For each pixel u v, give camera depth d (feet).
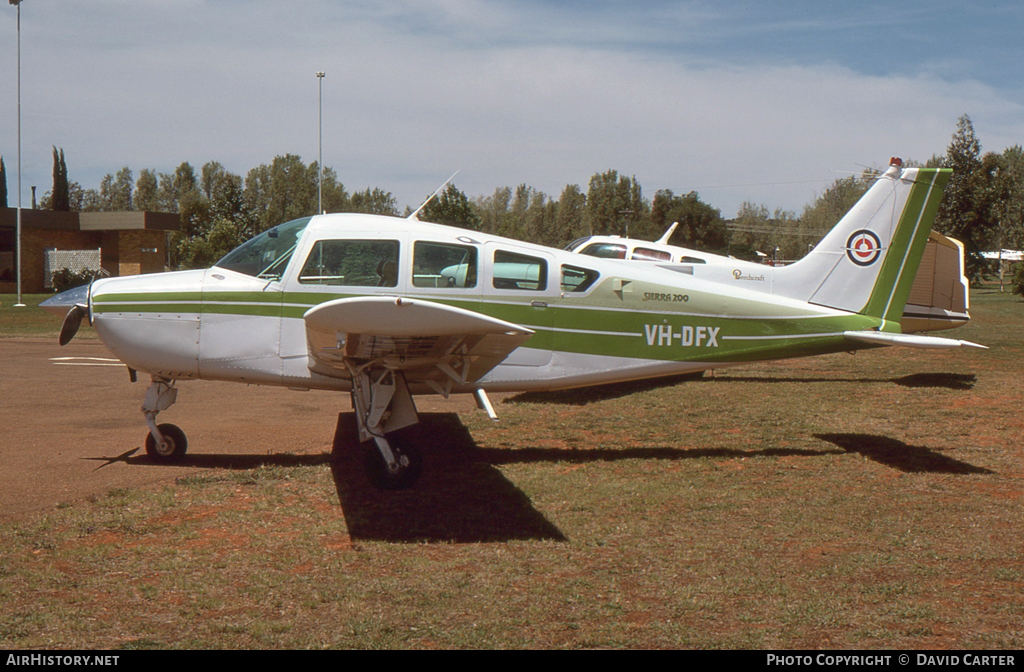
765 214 303.48
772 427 28.78
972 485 21.31
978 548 16.35
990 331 67.92
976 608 13.47
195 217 193.77
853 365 46.62
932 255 46.55
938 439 26.81
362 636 12.18
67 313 24.02
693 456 24.57
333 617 12.88
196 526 17.30
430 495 19.98
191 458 23.41
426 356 20.67
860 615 13.16
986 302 120.78
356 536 16.84
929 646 12.07
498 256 23.11
